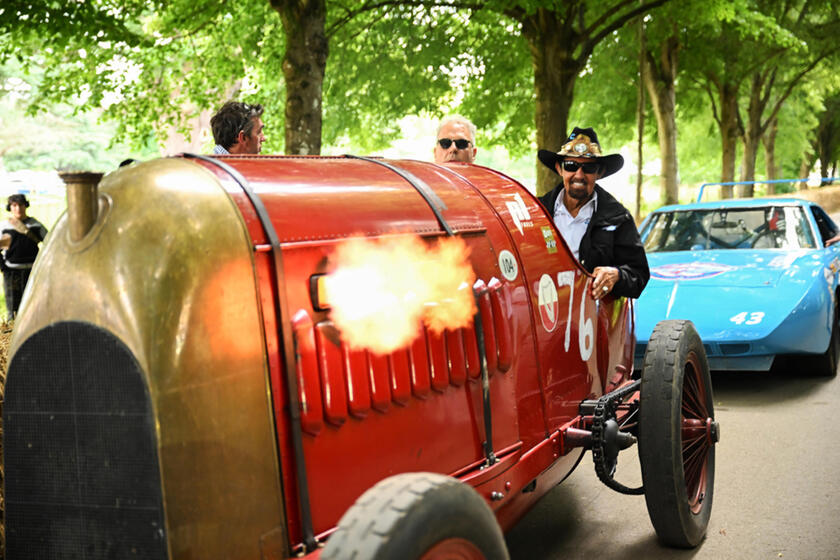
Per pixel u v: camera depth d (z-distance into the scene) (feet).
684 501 11.51
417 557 5.75
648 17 64.75
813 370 23.50
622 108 88.89
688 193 182.80
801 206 25.86
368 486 7.48
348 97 62.75
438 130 19.21
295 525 6.83
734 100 98.27
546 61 52.90
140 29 67.87
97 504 6.48
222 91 57.36
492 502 8.89
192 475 6.32
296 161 8.23
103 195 6.75
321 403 7.07
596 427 10.71
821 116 160.97
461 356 8.66
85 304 6.48
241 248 6.74
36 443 6.70
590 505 14.62
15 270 32.27
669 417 11.25
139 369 6.27
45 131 149.79
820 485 14.82
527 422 9.95
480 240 9.56
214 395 6.44
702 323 21.26
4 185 86.38
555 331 10.89
